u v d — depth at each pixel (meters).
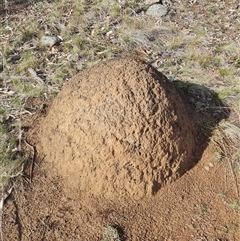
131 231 0.71
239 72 1.11
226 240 0.71
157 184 0.76
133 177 0.74
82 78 0.80
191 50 1.18
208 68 1.13
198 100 0.99
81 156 0.75
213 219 0.74
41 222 0.73
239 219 0.75
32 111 0.97
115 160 0.73
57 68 1.12
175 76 1.08
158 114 0.74
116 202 0.75
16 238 0.72
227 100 0.99
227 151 0.86
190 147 0.81
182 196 0.77
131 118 0.73
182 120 0.79
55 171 0.79
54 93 1.02
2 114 0.95
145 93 0.74
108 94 0.74
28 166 0.82
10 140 0.87
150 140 0.73
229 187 0.80
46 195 0.77
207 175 0.81
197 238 0.71
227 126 0.91
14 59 1.17
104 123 0.72
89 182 0.75
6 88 1.05
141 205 0.75
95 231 0.71
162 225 0.73
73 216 0.73
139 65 0.78
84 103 0.75
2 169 0.81
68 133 0.77
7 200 0.77
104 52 1.18
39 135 0.87
